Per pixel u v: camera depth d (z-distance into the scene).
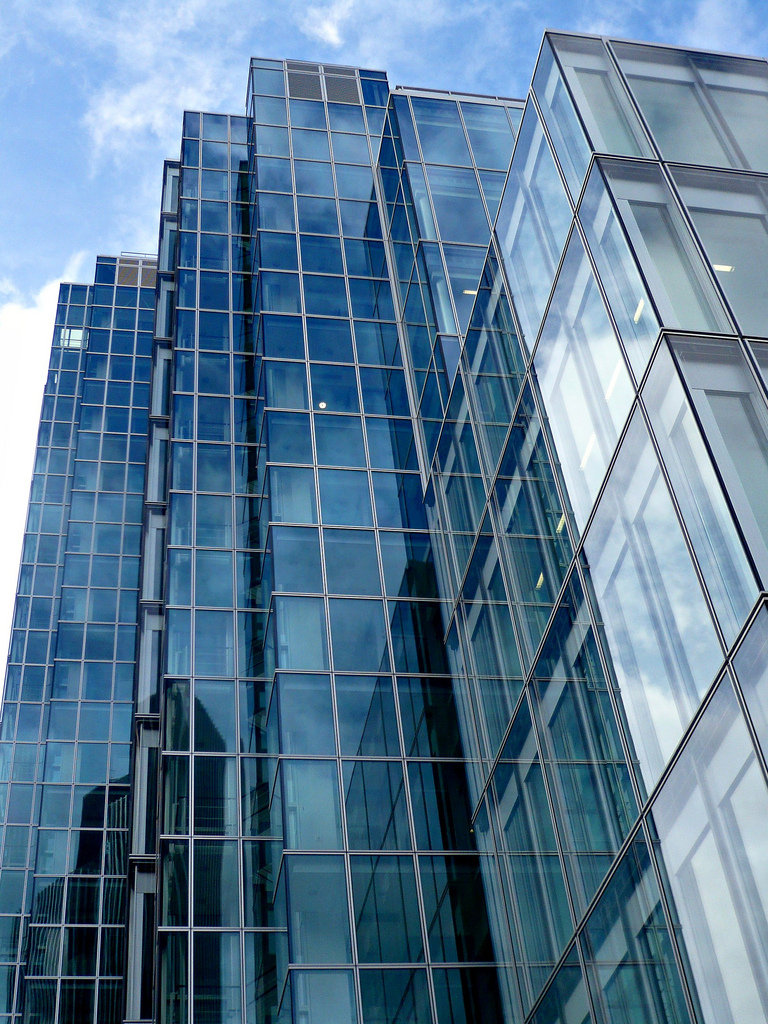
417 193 36.91
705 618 14.47
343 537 30.92
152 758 31.05
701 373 15.40
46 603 64.06
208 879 25.58
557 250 20.72
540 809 21.03
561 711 20.03
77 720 51.69
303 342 36.09
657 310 16.31
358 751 26.50
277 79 47.09
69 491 69.69
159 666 31.66
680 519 15.25
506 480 23.88
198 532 32.91
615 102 20.27
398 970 23.09
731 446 14.52
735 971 13.41
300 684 27.53
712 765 14.15
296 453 32.84
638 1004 16.03
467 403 27.80
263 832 26.47
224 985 23.95
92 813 48.78
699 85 20.53
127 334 71.94
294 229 40.03
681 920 14.81
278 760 26.22
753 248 16.98
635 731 16.58
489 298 25.67
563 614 19.95
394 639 28.78
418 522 31.64
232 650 30.19
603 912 17.53
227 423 36.28
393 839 25.05
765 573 13.24
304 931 23.42
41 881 46.19
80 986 42.84
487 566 25.44
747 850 13.23
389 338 36.59
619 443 17.42
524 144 23.16
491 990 22.97
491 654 24.88
